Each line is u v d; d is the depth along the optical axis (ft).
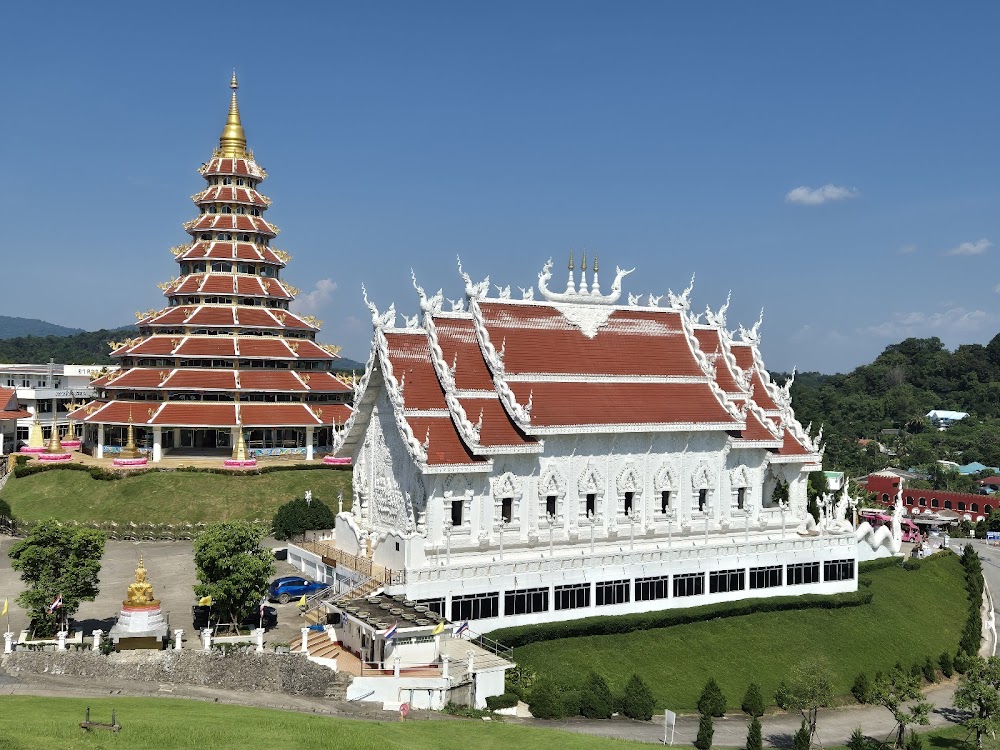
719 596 270.26
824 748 208.23
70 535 213.25
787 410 316.40
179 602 248.73
